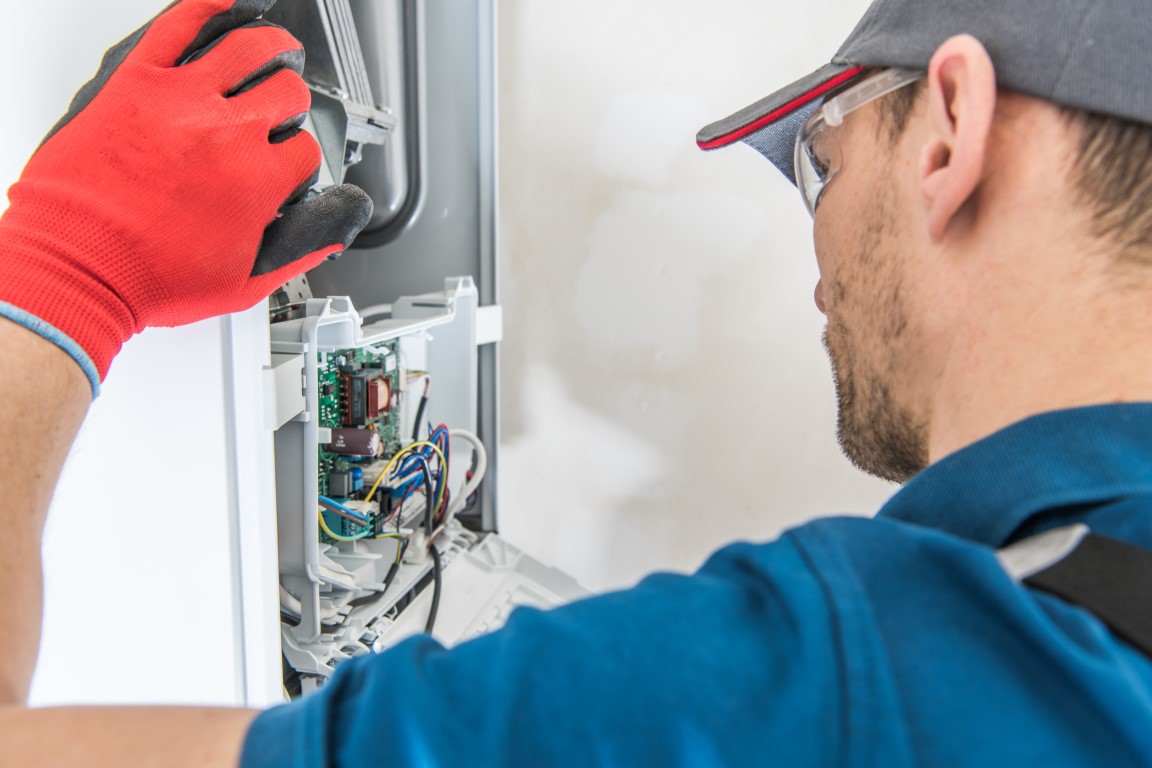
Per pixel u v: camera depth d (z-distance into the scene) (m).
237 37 0.56
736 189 1.17
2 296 0.44
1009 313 0.34
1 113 0.59
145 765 0.28
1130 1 0.31
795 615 0.27
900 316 0.40
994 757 0.23
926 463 0.43
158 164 0.51
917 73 0.39
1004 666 0.25
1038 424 0.32
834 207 0.46
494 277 1.17
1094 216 0.32
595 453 1.31
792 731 0.24
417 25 1.07
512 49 1.19
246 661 0.64
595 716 0.25
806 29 1.09
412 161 1.12
